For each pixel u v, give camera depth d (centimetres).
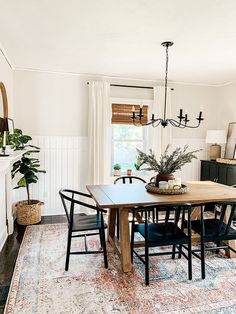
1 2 218
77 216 301
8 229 354
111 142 492
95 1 216
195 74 450
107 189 305
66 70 436
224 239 254
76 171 467
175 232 249
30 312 198
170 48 324
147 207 232
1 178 314
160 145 489
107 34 284
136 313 198
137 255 262
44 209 455
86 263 276
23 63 401
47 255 293
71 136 462
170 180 287
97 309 202
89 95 454
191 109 520
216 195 271
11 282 239
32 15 241
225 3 218
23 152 349
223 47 320
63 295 219
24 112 438
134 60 377
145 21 252
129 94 486
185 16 241
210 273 257
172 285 236
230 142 483
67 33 282
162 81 500
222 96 520
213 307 205
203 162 513
